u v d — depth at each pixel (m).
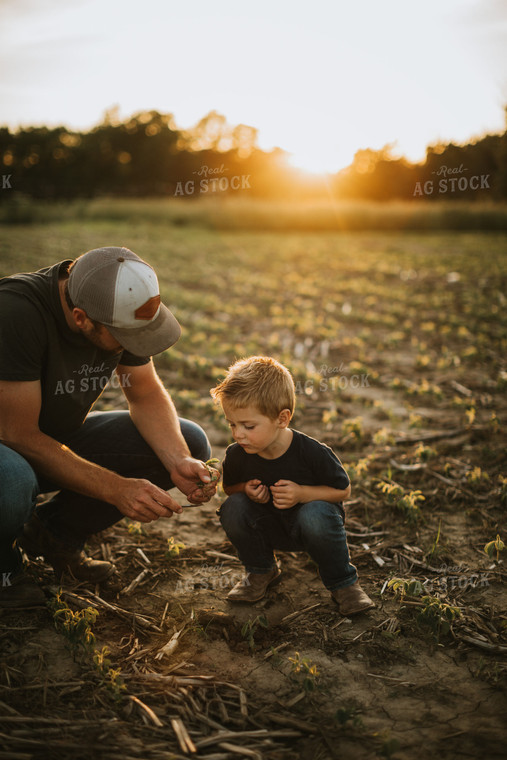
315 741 2.07
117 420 3.03
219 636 2.63
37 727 2.06
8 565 2.65
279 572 3.01
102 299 2.32
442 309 10.49
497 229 24.70
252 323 9.55
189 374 6.72
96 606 2.74
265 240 23.64
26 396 2.45
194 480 2.81
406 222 26.45
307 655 2.51
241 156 54.53
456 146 21.22
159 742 2.04
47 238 20.92
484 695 2.28
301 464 2.68
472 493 3.92
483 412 5.49
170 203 34.94
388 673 2.41
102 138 64.94
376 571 3.13
